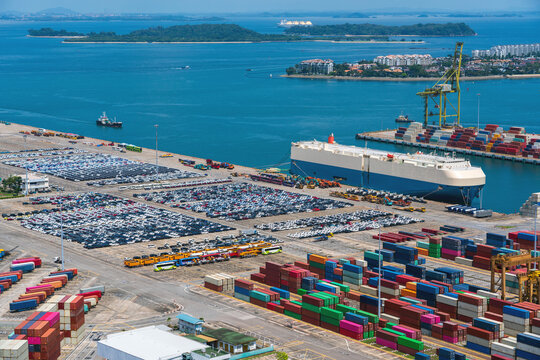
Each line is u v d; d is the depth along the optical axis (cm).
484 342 14162
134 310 16275
